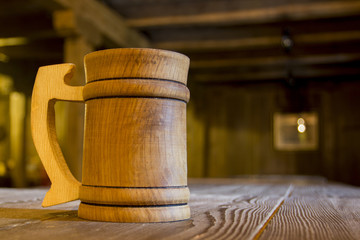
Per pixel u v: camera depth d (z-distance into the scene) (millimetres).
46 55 8398
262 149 11477
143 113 852
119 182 832
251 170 11508
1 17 6715
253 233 687
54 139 966
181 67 904
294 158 11281
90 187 858
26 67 9766
